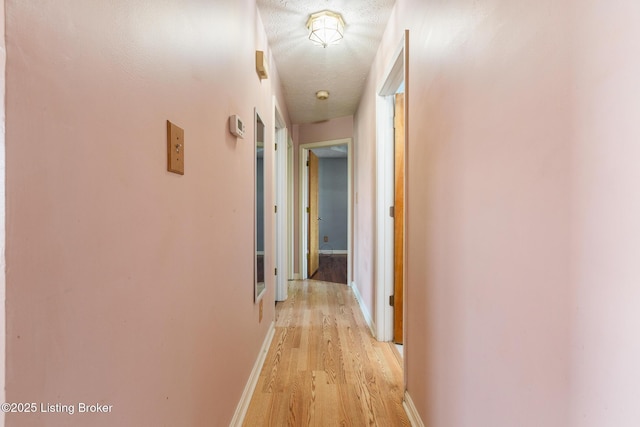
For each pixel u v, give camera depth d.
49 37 0.42
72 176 0.47
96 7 0.52
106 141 0.54
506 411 0.72
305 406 1.55
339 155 6.42
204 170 1.02
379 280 2.32
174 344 0.80
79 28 0.48
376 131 2.34
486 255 0.81
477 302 0.86
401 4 1.66
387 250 2.32
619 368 0.45
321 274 4.65
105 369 0.54
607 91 0.47
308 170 4.41
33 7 0.40
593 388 0.49
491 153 0.79
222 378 1.20
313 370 1.90
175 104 0.81
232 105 1.34
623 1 0.44
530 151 0.64
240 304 1.48
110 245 0.56
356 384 1.75
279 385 1.74
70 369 0.46
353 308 3.08
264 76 1.97
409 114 1.53
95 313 0.52
